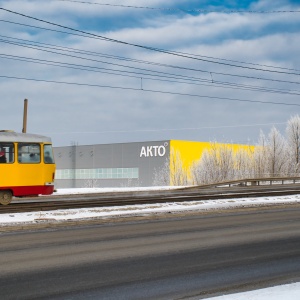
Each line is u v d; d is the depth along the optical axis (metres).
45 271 8.43
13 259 9.43
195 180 71.06
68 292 7.12
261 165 72.62
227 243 11.48
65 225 14.77
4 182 21.39
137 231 13.54
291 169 72.62
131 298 6.89
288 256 9.96
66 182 81.31
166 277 8.12
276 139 72.94
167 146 71.44
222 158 71.38
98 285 7.55
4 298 6.75
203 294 7.15
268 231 13.55
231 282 7.84
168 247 10.88
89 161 79.06
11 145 21.73
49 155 23.11
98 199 26.38
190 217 17.45
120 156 75.88
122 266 8.90
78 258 9.56
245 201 22.12
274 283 7.80
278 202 21.61
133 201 21.70
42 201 25.53
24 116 36.62
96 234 12.91
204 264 9.13
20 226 13.89
